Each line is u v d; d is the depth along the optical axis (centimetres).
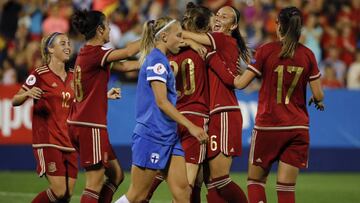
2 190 3284
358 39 5022
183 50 2275
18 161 3975
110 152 2252
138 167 2078
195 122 2258
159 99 2008
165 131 2058
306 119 2191
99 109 2167
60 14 4834
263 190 2241
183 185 2080
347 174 4056
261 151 2205
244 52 2384
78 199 2989
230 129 2278
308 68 2170
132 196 2098
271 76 2166
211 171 2305
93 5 4953
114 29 4703
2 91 3959
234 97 2303
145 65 2064
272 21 4903
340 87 4566
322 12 5141
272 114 2173
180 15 4806
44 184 3469
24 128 3966
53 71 2375
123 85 4128
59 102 2359
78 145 2198
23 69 4516
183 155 2092
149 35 2089
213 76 2297
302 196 3259
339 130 4100
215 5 4947
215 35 2292
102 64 2141
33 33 4884
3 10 4938
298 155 2186
